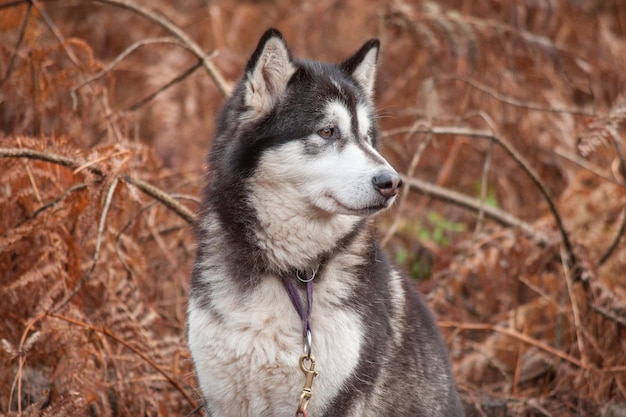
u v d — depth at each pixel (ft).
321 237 17.51
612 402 23.41
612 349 25.05
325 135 17.78
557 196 33.09
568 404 23.41
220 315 16.67
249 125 17.51
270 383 16.49
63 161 21.61
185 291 25.17
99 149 22.11
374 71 20.06
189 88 34.99
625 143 32.12
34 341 19.16
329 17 38.34
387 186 17.07
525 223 29.17
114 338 20.31
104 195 20.93
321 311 16.70
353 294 17.04
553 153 32.91
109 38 38.01
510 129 33.76
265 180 17.30
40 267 21.63
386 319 17.47
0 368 20.51
